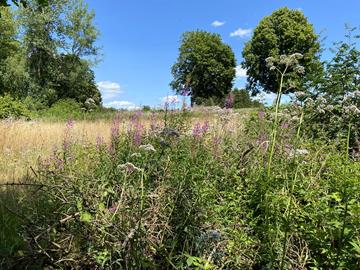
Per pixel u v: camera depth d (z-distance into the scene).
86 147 5.57
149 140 4.74
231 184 4.09
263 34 47.19
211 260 2.88
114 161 4.06
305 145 5.01
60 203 3.33
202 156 4.43
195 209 3.38
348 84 6.09
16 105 20.73
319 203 3.31
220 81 57.53
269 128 5.42
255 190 3.65
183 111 5.69
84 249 3.05
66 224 3.17
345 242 2.87
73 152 5.07
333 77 6.16
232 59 59.78
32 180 5.04
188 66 52.50
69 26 39.12
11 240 3.44
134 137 4.72
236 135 5.91
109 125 9.63
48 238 2.99
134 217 3.06
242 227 3.42
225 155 4.74
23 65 35.09
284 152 4.32
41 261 3.05
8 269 3.00
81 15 39.31
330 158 4.37
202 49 54.16
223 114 6.94
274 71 3.82
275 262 3.03
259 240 3.20
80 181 3.39
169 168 3.83
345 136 5.81
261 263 3.17
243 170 4.27
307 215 3.28
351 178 3.00
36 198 3.84
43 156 6.81
